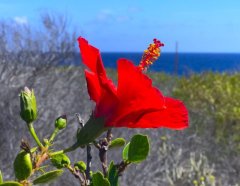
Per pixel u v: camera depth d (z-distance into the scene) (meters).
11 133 4.98
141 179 5.30
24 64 6.30
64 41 6.63
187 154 6.55
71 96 6.40
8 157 4.82
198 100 10.16
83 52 1.31
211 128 8.30
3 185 1.12
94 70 1.32
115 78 9.08
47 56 6.40
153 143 6.28
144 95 1.23
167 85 11.66
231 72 12.08
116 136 5.93
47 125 5.35
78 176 1.41
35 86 6.00
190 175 5.52
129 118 1.28
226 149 7.10
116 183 1.35
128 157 1.35
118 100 1.28
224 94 9.89
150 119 1.29
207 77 11.50
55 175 1.19
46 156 1.24
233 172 6.26
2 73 5.63
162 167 5.88
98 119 1.29
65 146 5.22
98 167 5.03
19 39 6.34
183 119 1.27
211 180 5.42
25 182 1.18
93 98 1.34
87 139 1.30
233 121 8.48
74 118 5.64
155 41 1.39
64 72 6.68
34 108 1.26
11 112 5.15
